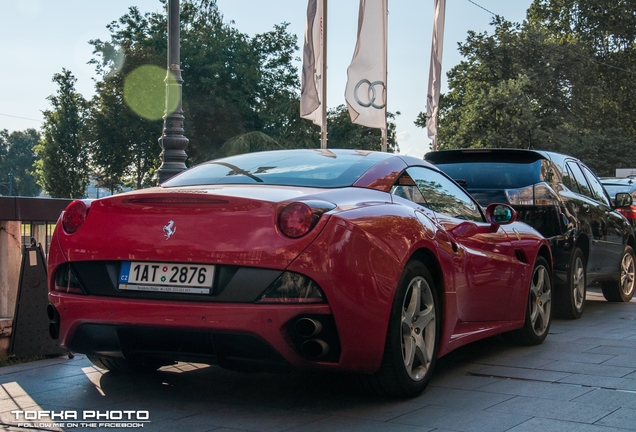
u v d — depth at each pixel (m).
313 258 3.35
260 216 3.42
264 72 54.19
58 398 3.98
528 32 53.50
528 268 5.53
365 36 13.83
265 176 4.13
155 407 3.79
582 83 53.81
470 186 7.25
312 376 4.54
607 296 8.95
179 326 3.42
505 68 53.69
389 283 3.65
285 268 3.33
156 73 50.31
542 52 52.94
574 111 53.47
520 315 5.46
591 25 59.03
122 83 50.38
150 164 52.38
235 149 45.12
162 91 50.53
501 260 5.09
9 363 4.96
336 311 3.39
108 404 3.85
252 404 3.86
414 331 3.97
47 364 4.97
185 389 4.21
